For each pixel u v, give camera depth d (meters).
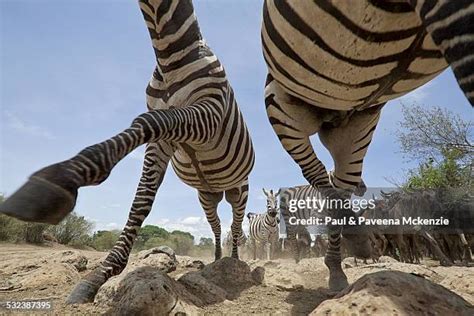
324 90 2.98
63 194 2.30
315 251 16.59
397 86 2.88
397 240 13.91
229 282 4.39
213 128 4.23
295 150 4.07
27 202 2.19
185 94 4.46
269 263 9.10
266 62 3.27
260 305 3.53
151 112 3.28
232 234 8.07
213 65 4.63
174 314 2.90
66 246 26.11
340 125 4.14
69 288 4.52
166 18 4.48
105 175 2.69
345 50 2.48
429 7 1.77
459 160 16.42
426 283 2.47
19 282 4.79
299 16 2.51
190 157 5.18
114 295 3.33
